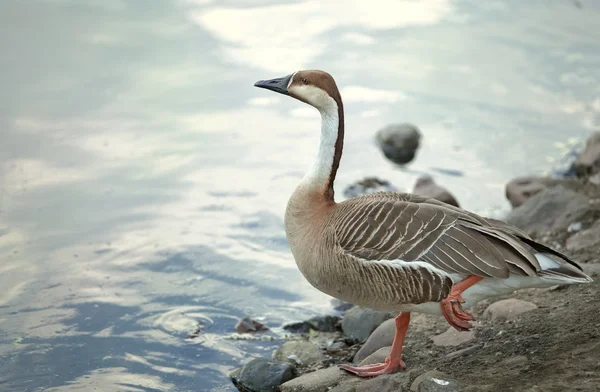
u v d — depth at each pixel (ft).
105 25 67.15
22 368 32.01
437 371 26.78
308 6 73.36
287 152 51.85
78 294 37.27
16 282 37.83
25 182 46.73
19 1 70.49
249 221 44.45
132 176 48.29
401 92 59.67
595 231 37.68
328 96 29.55
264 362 31.73
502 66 62.80
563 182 45.19
